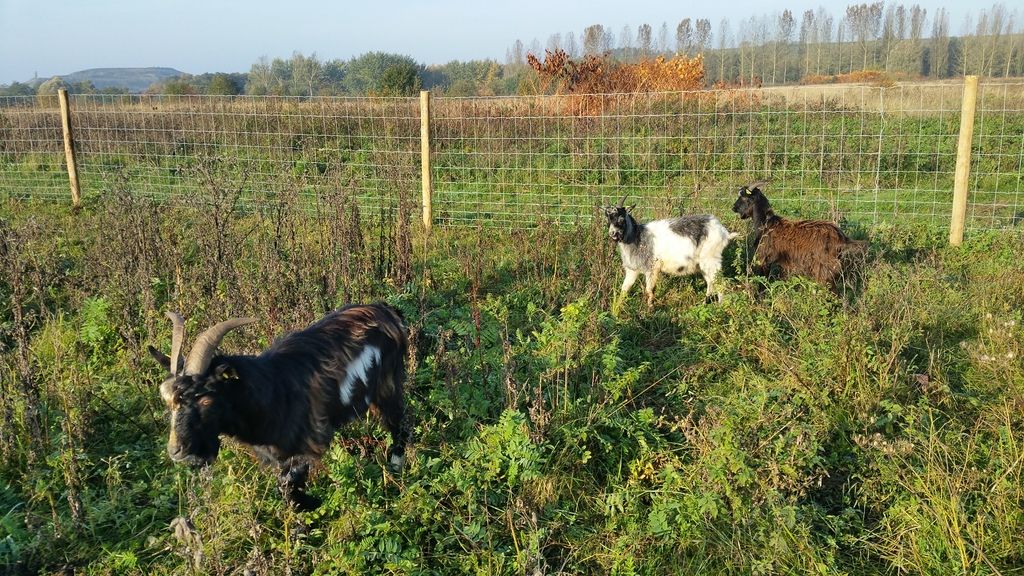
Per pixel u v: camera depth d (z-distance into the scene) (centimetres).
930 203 1093
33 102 1614
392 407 466
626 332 678
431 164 1052
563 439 467
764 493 400
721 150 1432
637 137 1371
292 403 389
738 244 863
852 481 450
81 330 644
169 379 350
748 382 559
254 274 652
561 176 1329
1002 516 379
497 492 425
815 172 1277
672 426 493
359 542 389
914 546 369
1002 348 570
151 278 714
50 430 501
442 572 381
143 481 458
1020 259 789
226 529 397
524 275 820
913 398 524
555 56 1867
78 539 410
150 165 1271
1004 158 1344
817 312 637
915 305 657
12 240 723
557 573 374
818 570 361
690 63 1967
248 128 1472
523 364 550
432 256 892
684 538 389
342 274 649
